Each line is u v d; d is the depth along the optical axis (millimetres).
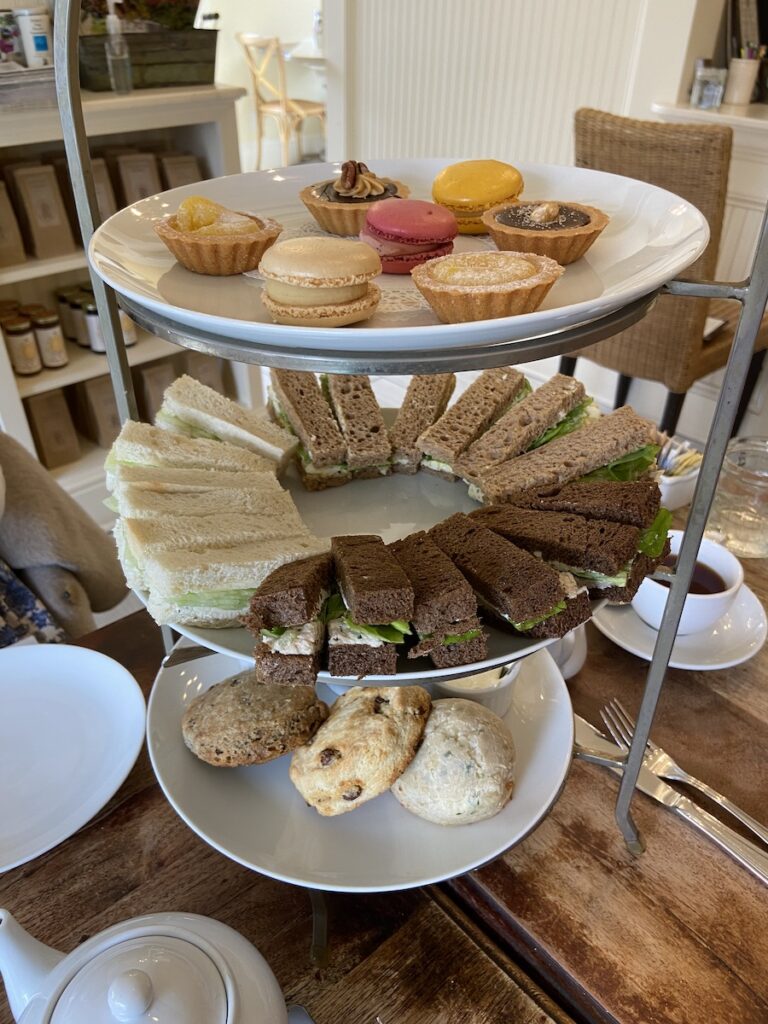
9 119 1736
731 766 701
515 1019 521
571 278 608
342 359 410
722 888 600
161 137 2268
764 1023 516
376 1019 520
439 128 2572
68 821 596
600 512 604
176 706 670
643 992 532
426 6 2414
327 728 593
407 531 696
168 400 777
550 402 799
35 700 706
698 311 1818
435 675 498
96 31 1930
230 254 587
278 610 491
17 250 1938
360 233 702
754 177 2033
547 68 2223
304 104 4805
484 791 563
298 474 795
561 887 596
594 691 772
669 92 2062
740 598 851
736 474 992
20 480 1106
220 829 573
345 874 543
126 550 610
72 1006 395
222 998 406
